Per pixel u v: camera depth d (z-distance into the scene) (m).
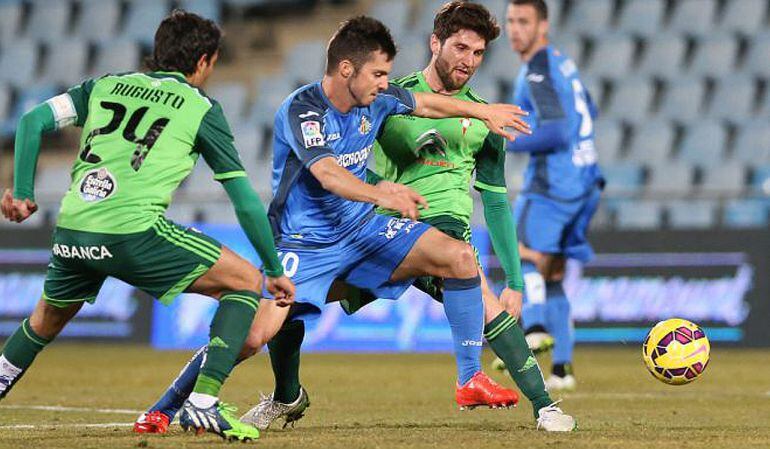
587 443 17.38
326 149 18.95
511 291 22.05
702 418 24.36
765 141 63.91
